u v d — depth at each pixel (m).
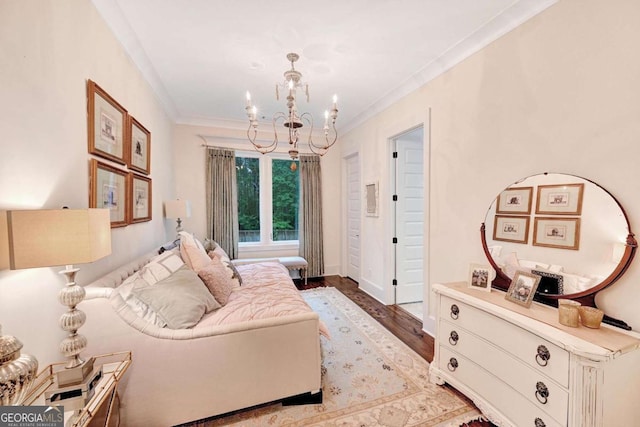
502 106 1.93
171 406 1.49
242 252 4.55
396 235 3.54
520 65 1.81
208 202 4.18
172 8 1.78
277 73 2.67
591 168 1.46
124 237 2.07
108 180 1.79
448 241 2.43
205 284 1.96
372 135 3.78
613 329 1.28
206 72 2.65
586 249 1.46
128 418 1.43
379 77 2.77
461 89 2.28
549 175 1.64
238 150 4.45
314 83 2.91
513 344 1.41
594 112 1.44
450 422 1.58
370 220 3.92
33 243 0.96
